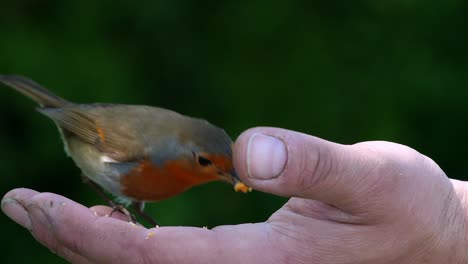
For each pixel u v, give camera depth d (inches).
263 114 439.2
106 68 398.0
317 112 438.3
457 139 448.8
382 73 443.2
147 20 426.0
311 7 452.4
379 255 184.4
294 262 184.2
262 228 186.1
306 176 158.7
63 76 388.2
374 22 452.4
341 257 184.4
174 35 440.1
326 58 446.6
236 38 449.4
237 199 409.7
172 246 179.9
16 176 394.3
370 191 169.9
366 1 452.8
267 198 412.2
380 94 438.9
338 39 449.4
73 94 388.2
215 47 449.4
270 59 449.4
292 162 155.3
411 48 447.8
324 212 184.4
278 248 183.3
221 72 445.7
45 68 384.8
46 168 397.7
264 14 446.9
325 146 160.6
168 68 440.1
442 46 452.4
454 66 447.8
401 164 173.8
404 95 438.9
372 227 179.6
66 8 411.8
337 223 182.1
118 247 181.6
